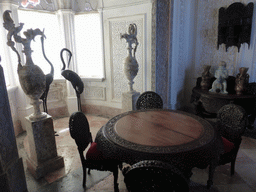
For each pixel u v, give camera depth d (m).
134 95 3.50
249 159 2.66
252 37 3.36
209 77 3.70
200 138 1.78
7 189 1.80
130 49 3.40
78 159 2.79
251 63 3.44
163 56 3.82
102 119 4.33
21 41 2.09
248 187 2.14
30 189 2.20
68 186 2.23
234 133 2.13
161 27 3.62
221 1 3.65
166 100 4.08
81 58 4.57
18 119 3.64
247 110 3.19
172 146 1.65
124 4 3.81
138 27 3.78
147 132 1.93
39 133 2.36
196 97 3.75
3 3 3.12
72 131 1.84
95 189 2.18
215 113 3.37
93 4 4.18
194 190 2.10
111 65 4.27
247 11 3.29
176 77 4.10
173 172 0.95
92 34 4.40
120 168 2.38
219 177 2.31
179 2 3.74
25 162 2.75
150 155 1.55
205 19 3.94
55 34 4.25
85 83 4.60
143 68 3.91
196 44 4.16
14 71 3.43
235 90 3.34
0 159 1.74
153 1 3.40
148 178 1.01
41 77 2.26
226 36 3.63
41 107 4.20
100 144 1.84
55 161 2.52
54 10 4.11
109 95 4.46
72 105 4.46
